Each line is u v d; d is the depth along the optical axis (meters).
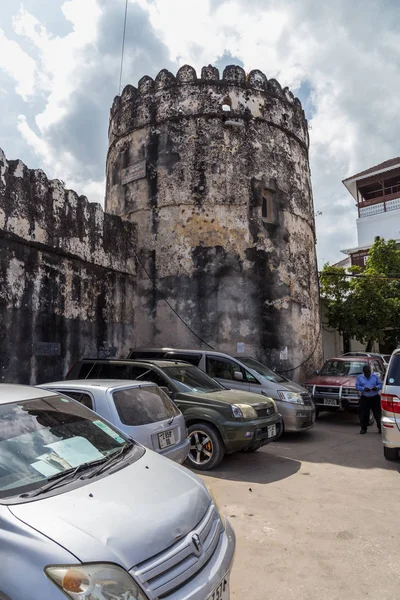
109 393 5.40
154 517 2.68
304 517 5.14
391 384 7.26
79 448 3.42
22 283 9.89
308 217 16.11
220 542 2.96
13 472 2.90
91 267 12.22
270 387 9.44
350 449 8.68
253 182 14.21
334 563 4.04
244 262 13.73
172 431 5.74
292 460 7.78
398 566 3.98
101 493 2.84
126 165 15.10
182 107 14.33
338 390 11.73
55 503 2.65
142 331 13.78
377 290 20.83
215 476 6.73
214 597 2.58
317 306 16.42
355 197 35.78
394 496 5.88
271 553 4.23
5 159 9.45
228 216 13.80
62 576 2.17
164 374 7.64
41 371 10.21
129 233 13.95
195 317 13.34
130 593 2.24
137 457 3.56
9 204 9.45
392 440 7.12
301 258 15.31
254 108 14.62
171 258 13.73
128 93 15.55
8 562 2.26
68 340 11.13
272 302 14.01
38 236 10.20
